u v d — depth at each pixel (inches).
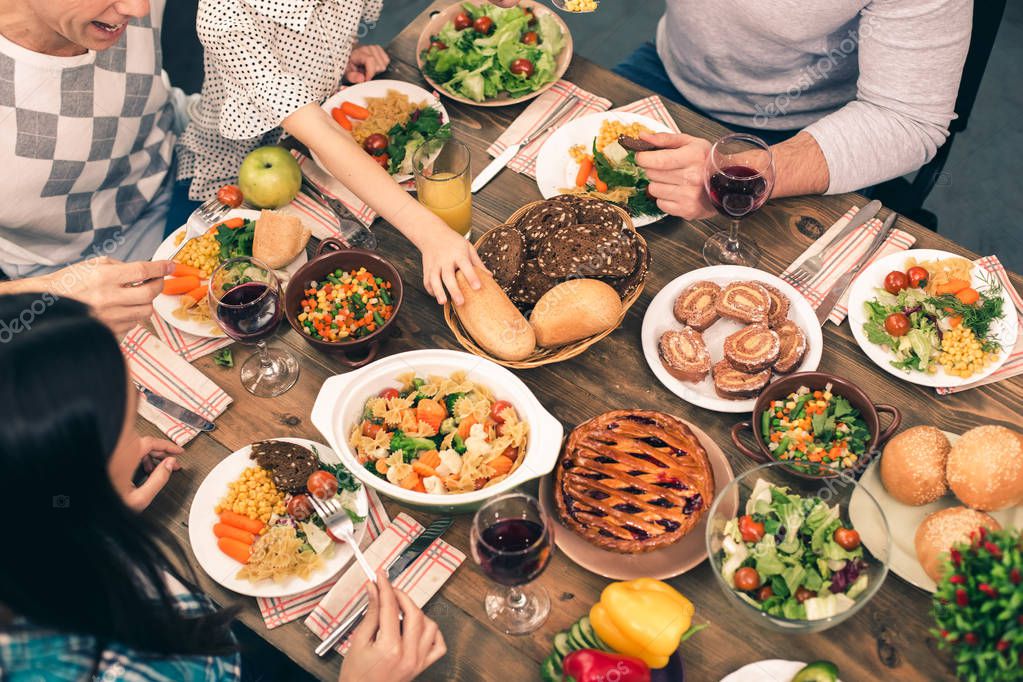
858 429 57.5
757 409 58.0
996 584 44.6
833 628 53.1
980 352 61.5
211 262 69.7
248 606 56.2
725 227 71.1
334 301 64.2
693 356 62.2
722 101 95.7
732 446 60.3
